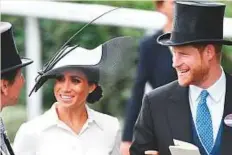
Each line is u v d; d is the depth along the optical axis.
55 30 23.20
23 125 14.20
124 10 19.34
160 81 17.38
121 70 14.38
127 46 14.34
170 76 17.28
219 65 14.08
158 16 18.95
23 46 23.42
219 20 13.92
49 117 14.14
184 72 13.87
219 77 14.08
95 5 20.03
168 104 14.27
